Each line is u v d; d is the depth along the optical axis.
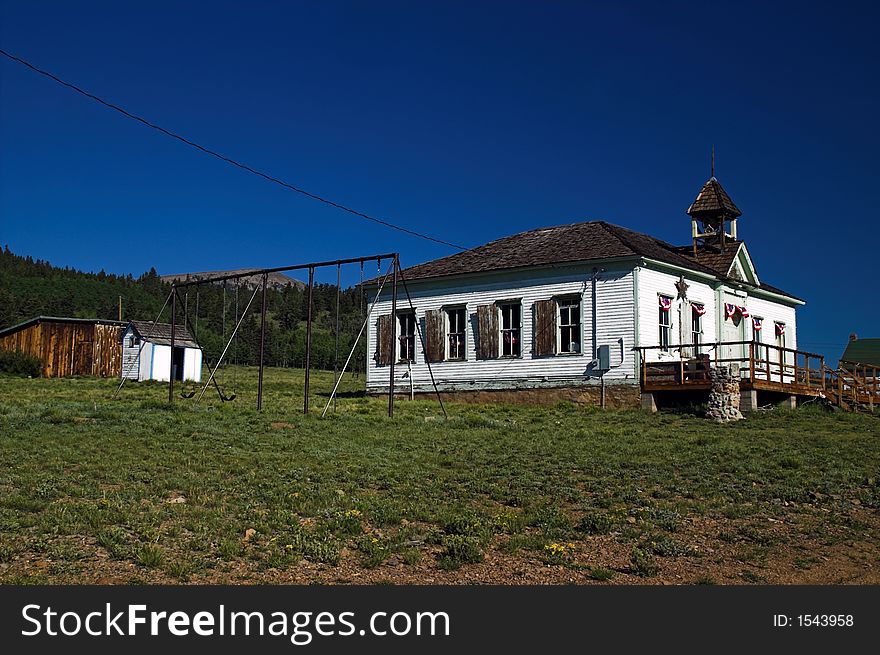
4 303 112.50
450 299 31.50
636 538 10.84
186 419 19.83
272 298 134.62
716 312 31.78
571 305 28.69
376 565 9.29
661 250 30.70
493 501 12.59
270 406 25.92
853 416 24.23
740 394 24.61
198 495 11.64
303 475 13.52
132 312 129.12
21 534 9.26
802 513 12.54
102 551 8.97
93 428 17.50
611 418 23.81
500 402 29.64
